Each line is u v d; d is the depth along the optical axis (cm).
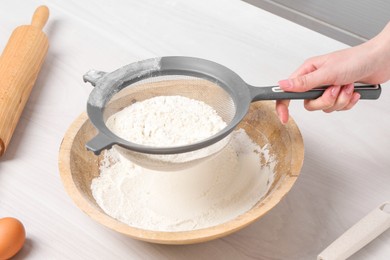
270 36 127
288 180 85
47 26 131
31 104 113
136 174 94
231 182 93
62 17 134
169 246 88
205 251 87
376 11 140
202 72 91
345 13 140
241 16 132
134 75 91
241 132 100
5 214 93
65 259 87
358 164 100
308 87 87
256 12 134
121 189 92
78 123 94
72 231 90
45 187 97
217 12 134
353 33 139
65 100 114
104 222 80
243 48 124
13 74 111
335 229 90
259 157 96
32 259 87
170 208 90
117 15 133
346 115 109
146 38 127
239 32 128
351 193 95
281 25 130
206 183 92
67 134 92
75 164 90
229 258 86
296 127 93
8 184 98
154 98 92
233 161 95
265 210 80
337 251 82
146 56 122
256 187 92
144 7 136
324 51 123
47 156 103
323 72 88
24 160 102
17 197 96
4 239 84
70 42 127
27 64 115
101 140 78
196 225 88
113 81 89
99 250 88
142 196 91
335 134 105
